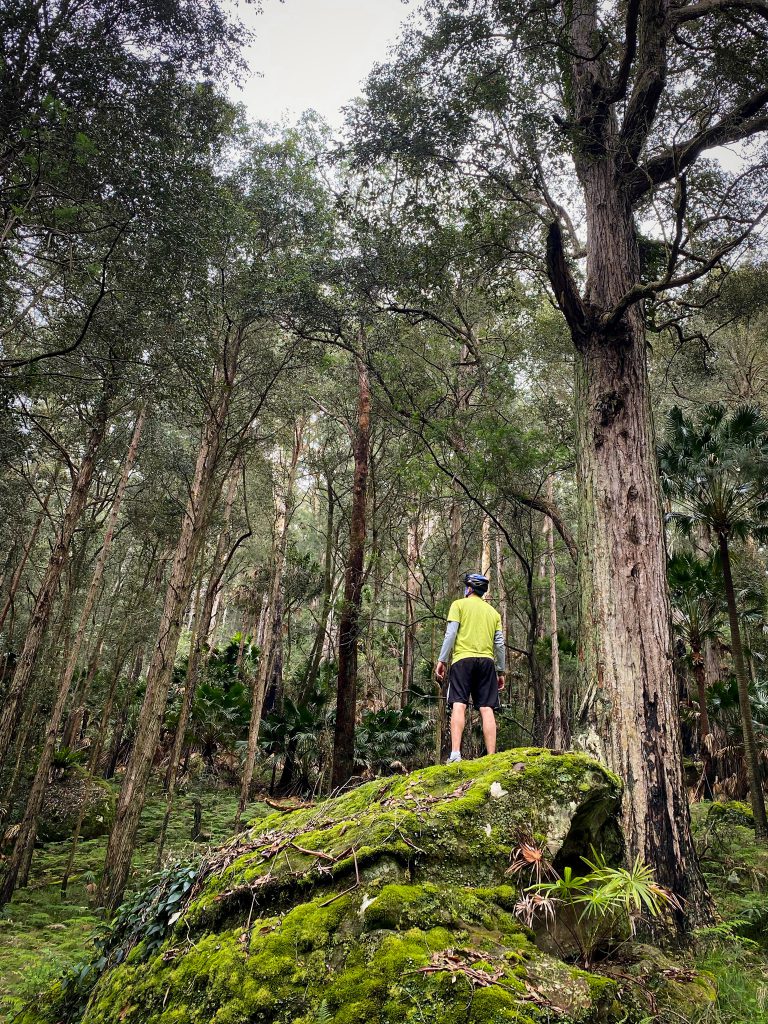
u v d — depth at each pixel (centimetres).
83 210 803
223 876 331
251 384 1510
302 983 242
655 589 653
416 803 315
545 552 1970
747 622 1934
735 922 445
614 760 591
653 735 592
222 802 1727
